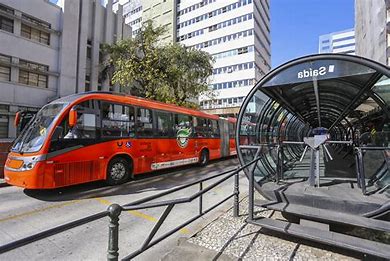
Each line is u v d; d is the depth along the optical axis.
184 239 3.82
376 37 22.03
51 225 4.68
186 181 8.72
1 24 17.00
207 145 12.70
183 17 51.75
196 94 21.94
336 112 9.95
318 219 3.77
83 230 4.42
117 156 7.89
